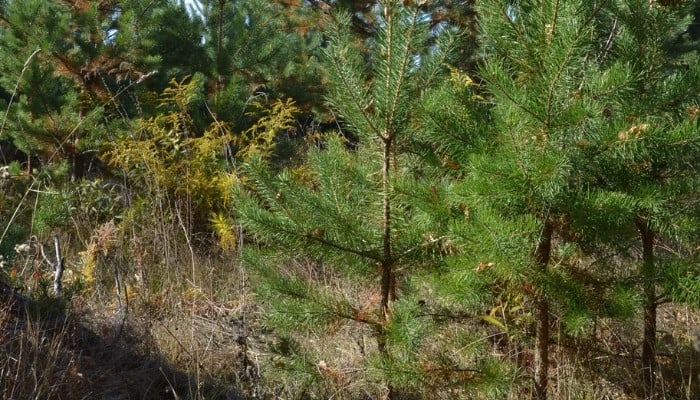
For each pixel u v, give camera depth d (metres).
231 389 4.25
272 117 8.14
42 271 5.21
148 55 8.33
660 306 5.11
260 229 3.88
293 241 3.88
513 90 3.43
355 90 3.78
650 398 4.00
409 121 3.81
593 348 4.19
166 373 4.27
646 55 3.76
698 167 3.84
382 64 3.74
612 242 3.72
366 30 9.78
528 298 3.86
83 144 7.79
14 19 7.80
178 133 7.61
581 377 4.16
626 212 3.37
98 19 8.55
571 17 3.32
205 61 9.20
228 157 8.06
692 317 4.87
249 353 4.62
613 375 4.25
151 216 6.66
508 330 3.89
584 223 3.45
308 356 4.13
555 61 3.32
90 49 8.07
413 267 3.96
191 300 5.57
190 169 7.35
